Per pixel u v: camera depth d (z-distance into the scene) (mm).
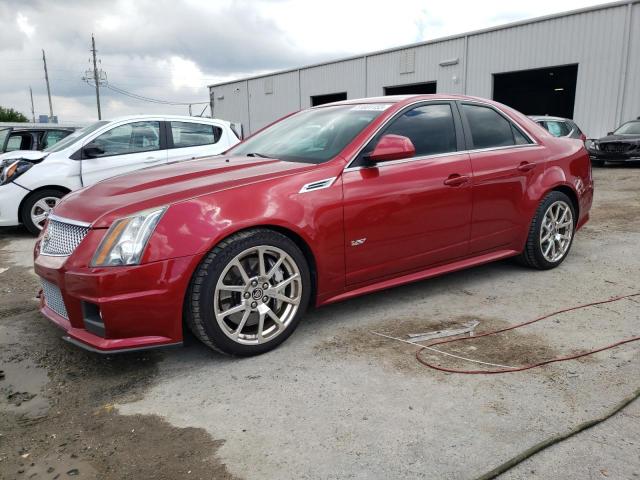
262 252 3014
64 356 3215
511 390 2656
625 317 3566
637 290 4113
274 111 32094
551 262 4645
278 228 3094
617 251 5297
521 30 19469
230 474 2100
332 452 2211
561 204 4617
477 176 3973
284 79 30797
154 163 7441
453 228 3893
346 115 3926
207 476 2094
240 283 3008
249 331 3113
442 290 4199
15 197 6793
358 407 2541
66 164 6996
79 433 2414
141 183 3238
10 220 6828
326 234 3246
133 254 2717
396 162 3598
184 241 2781
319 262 3248
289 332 3201
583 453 2168
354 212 3354
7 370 3045
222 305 2947
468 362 2969
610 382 2711
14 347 3350
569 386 2680
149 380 2887
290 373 2900
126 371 2998
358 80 26344
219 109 37375
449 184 3795
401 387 2713
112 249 2727
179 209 2828
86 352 3264
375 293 4168
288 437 2324
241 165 3482
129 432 2404
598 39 17391
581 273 4578
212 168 3453
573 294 4047
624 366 2877
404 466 2111
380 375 2844
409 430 2346
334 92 27781
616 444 2219
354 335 3379
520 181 4281
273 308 3160
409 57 23688
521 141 4445
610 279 4398
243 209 2945
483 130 4211
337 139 3615
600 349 3088
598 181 11289
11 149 9812
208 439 2330
